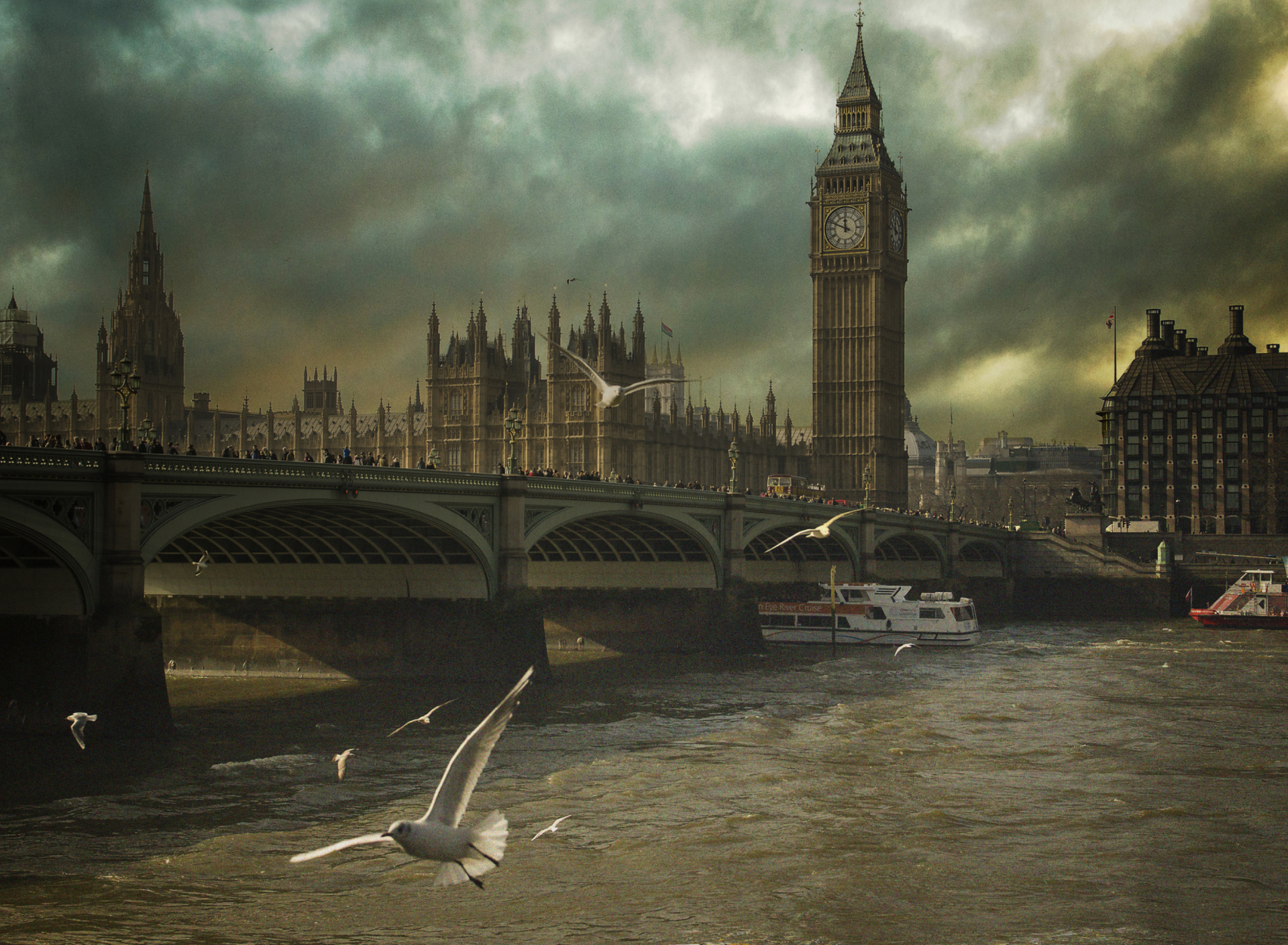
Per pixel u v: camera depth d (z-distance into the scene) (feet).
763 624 431.43
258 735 223.10
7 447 187.11
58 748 199.52
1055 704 272.51
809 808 176.86
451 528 270.87
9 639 206.69
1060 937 126.93
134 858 149.28
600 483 311.88
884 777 196.95
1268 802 181.06
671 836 161.99
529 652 283.79
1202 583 611.47
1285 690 297.12
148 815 167.22
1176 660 370.94
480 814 171.63
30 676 205.16
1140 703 274.16
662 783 191.52
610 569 383.04
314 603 298.56
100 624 200.95
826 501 587.68
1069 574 620.90
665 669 337.31
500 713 42.96
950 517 588.09
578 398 621.72
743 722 245.86
